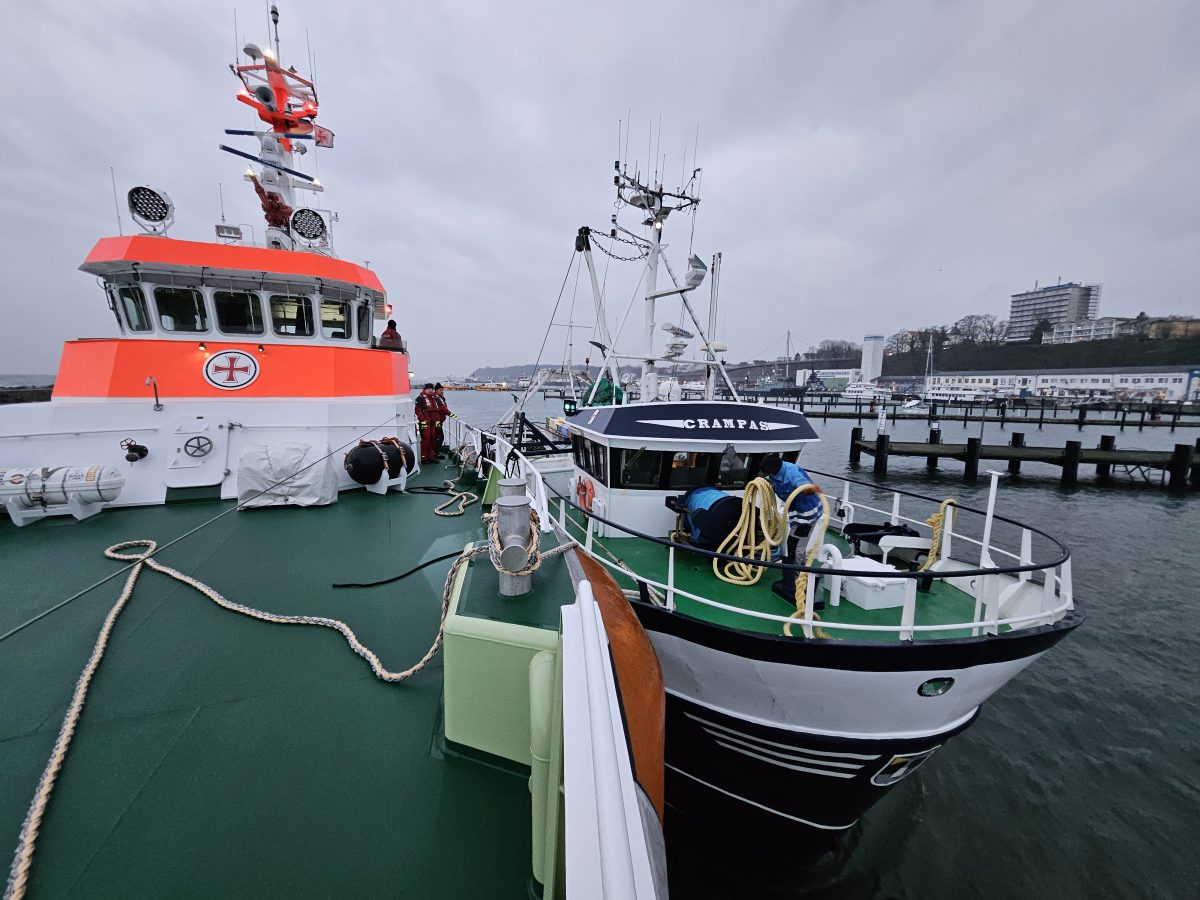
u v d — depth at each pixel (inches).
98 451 223.1
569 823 55.2
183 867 71.9
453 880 73.5
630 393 513.0
